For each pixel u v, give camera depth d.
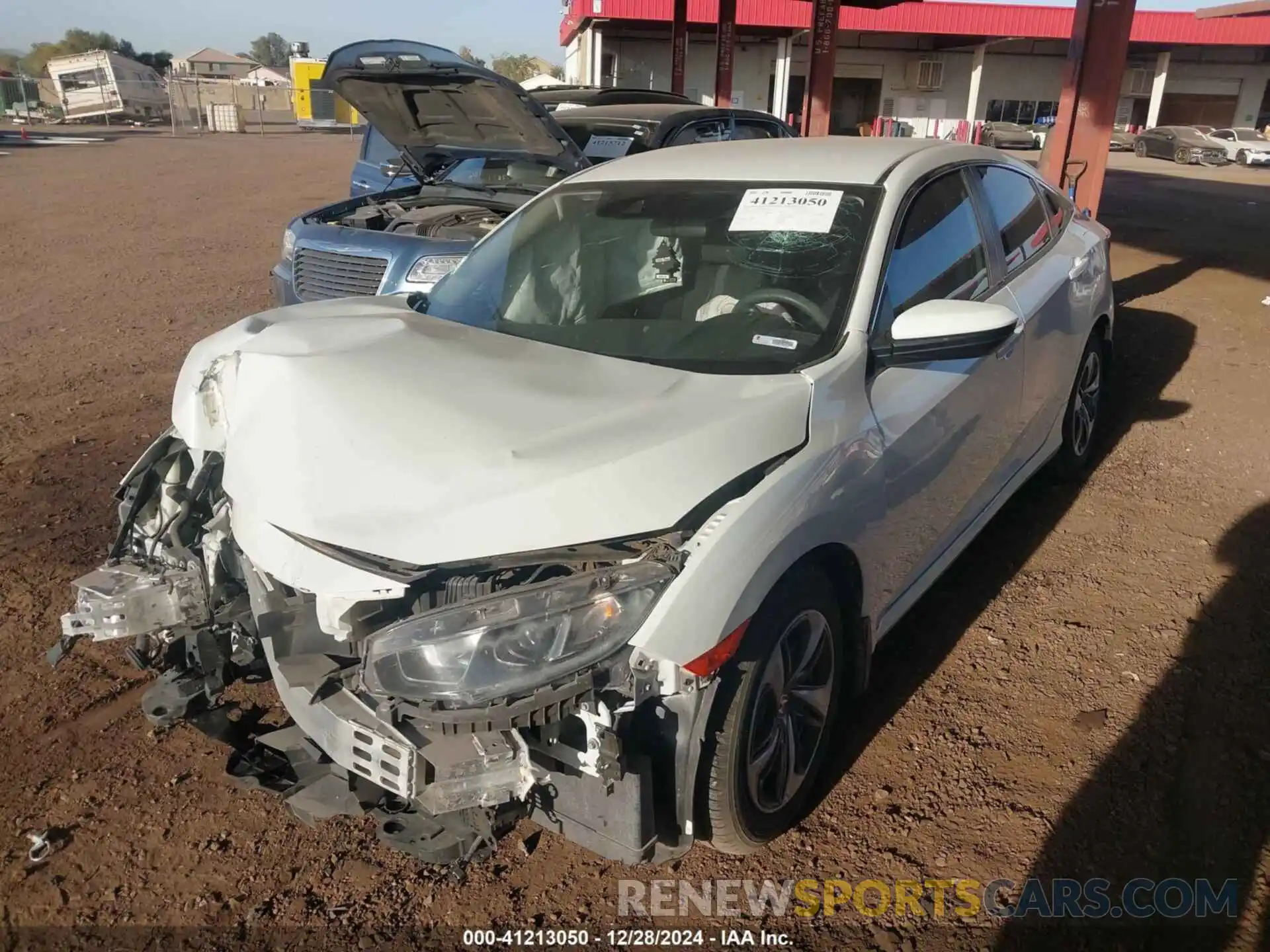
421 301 3.77
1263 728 3.09
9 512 4.66
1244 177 24.86
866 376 2.80
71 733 3.15
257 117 54.16
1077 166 9.62
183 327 8.30
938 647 3.59
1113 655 3.50
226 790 2.92
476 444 2.34
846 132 45.66
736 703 2.30
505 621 2.11
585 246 3.45
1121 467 5.13
